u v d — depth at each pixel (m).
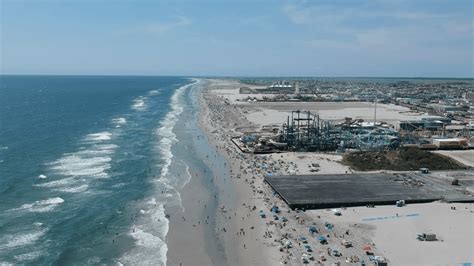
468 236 85.62
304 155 158.38
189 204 104.25
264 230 88.94
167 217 95.50
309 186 116.31
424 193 111.12
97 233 86.25
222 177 128.62
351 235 86.19
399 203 103.62
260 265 73.56
